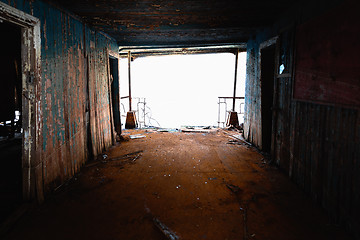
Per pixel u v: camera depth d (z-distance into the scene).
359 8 2.01
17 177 3.65
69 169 3.71
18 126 6.47
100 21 4.33
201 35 5.79
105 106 5.53
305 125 3.22
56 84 3.27
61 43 3.40
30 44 2.66
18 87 6.01
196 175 3.91
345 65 2.24
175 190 3.33
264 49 5.08
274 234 2.31
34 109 2.73
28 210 2.70
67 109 3.64
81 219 2.57
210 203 2.95
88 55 4.49
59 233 2.32
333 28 2.43
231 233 2.33
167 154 5.15
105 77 5.54
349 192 2.28
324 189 2.75
